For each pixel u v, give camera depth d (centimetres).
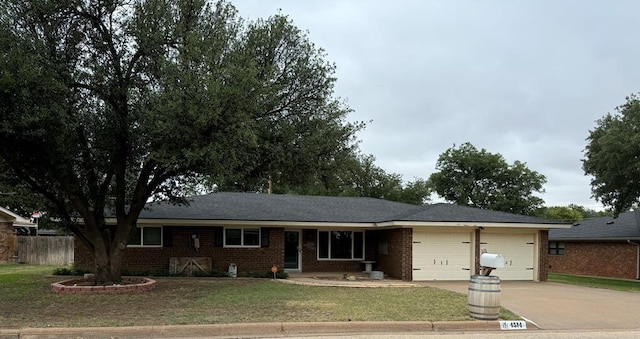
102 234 1608
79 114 1408
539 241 2244
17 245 3083
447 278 2128
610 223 3225
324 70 1664
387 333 980
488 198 5228
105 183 1612
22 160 1417
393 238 2227
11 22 1281
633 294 1686
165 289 1559
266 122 1552
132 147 1474
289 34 1625
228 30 1512
